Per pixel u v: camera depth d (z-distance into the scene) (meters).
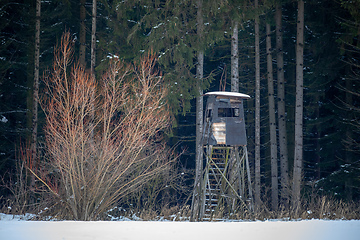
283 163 89.12
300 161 75.75
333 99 95.44
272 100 88.94
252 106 104.81
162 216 62.88
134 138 54.59
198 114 76.62
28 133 80.06
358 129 85.88
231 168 64.06
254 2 79.06
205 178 57.75
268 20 87.25
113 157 52.84
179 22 71.31
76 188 52.16
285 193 84.44
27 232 29.16
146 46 72.75
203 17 72.75
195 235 28.36
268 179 104.00
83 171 53.78
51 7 90.62
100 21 90.06
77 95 53.22
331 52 88.62
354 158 89.44
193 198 60.38
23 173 74.88
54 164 55.50
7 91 89.25
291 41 98.12
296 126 76.75
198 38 72.62
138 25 73.31
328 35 87.81
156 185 74.25
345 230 30.97
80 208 52.94
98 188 51.97
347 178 82.94
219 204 60.94
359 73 87.69
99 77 79.50
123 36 79.38
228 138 58.56
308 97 105.94
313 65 91.00
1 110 88.25
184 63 76.25
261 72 103.88
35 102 75.44
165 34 71.44
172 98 70.88
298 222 35.34
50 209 55.81
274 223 34.44
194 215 59.16
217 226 32.69
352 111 87.19
